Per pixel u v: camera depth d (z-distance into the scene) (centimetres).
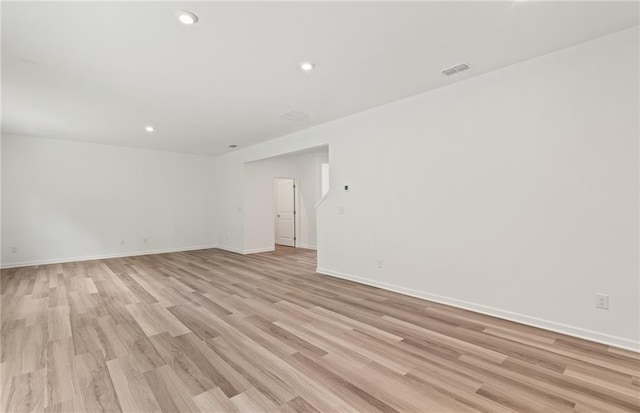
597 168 244
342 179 459
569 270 257
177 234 751
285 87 336
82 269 539
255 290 402
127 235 678
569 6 201
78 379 197
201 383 193
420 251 362
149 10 200
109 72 293
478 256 312
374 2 195
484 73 304
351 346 241
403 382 192
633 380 191
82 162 623
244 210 711
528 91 277
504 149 292
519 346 238
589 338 247
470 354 226
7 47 244
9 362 219
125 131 530
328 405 171
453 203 331
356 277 443
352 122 440
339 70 295
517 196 285
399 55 267
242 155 707
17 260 560
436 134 344
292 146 552
